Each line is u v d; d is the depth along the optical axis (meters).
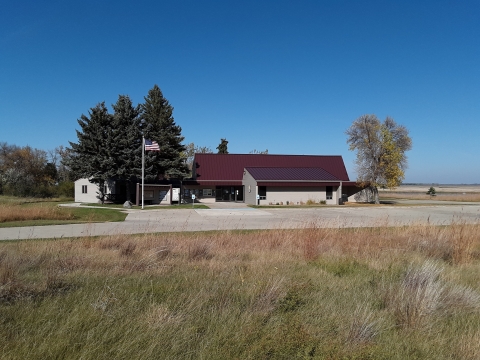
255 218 24.70
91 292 5.40
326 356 3.59
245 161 51.53
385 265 8.11
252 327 4.12
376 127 44.84
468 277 7.23
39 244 10.85
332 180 42.47
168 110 44.94
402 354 3.79
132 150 37.59
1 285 5.46
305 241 10.68
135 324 4.11
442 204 42.00
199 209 32.94
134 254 9.35
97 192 42.69
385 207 36.19
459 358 3.77
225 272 6.99
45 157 73.81
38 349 3.52
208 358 3.50
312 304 5.08
